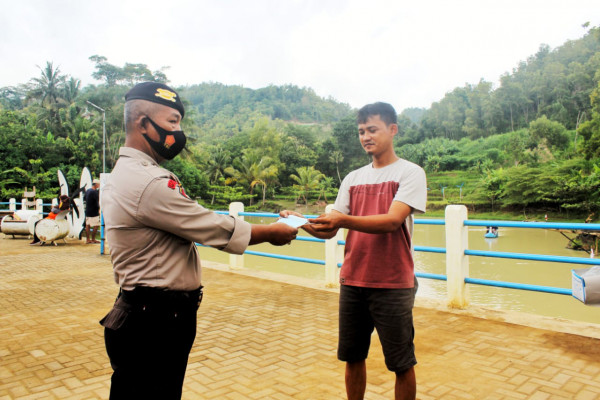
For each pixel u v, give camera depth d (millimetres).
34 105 47438
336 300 4773
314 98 198250
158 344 1329
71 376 2738
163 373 1353
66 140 37188
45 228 9812
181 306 1364
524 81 93500
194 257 1451
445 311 4223
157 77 68312
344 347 2014
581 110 76875
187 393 2500
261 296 4984
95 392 2510
